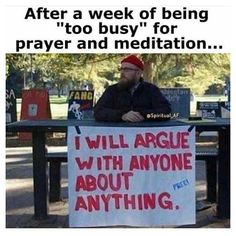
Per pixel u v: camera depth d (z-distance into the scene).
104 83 19.70
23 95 14.26
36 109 14.16
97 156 4.92
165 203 4.94
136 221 4.94
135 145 4.91
